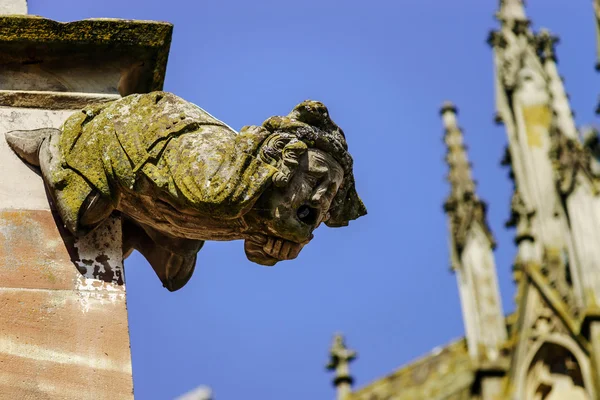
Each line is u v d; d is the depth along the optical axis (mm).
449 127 41750
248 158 6648
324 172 6734
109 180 6785
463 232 40188
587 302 36719
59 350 6387
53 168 6805
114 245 6805
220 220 6715
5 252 6648
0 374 6246
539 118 41312
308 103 6766
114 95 7340
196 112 6922
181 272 7371
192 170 6633
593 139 40312
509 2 43469
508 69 42094
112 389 6332
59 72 7352
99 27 7371
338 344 40656
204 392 20719
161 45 7445
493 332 38344
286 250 6801
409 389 39250
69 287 6605
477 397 37875
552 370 36875
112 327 6520
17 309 6469
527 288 37906
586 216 37938
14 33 7242
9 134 6988
